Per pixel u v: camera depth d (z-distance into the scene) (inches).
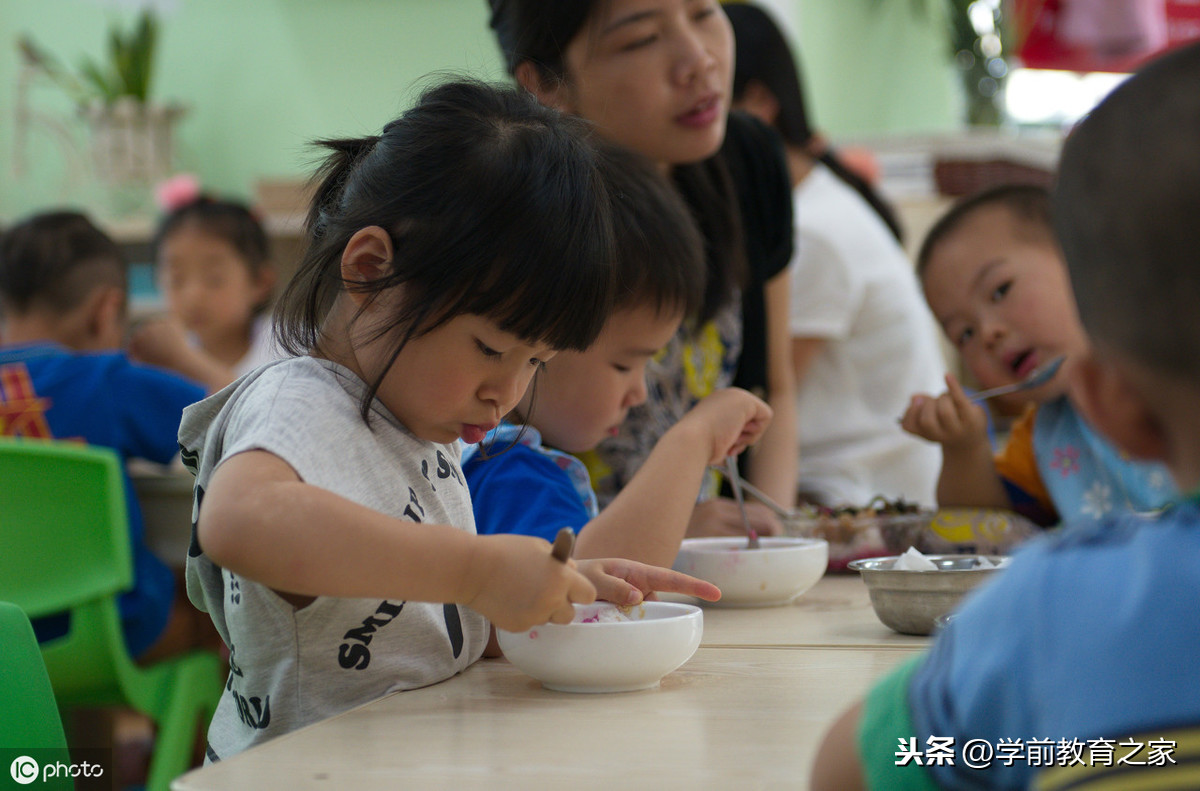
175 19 162.4
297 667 31.5
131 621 76.4
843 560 51.0
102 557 68.7
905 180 131.5
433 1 157.2
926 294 65.2
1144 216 16.3
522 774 22.8
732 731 25.4
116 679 69.6
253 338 118.1
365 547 26.5
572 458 45.2
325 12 159.6
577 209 32.0
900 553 50.8
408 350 31.5
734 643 35.9
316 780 22.7
